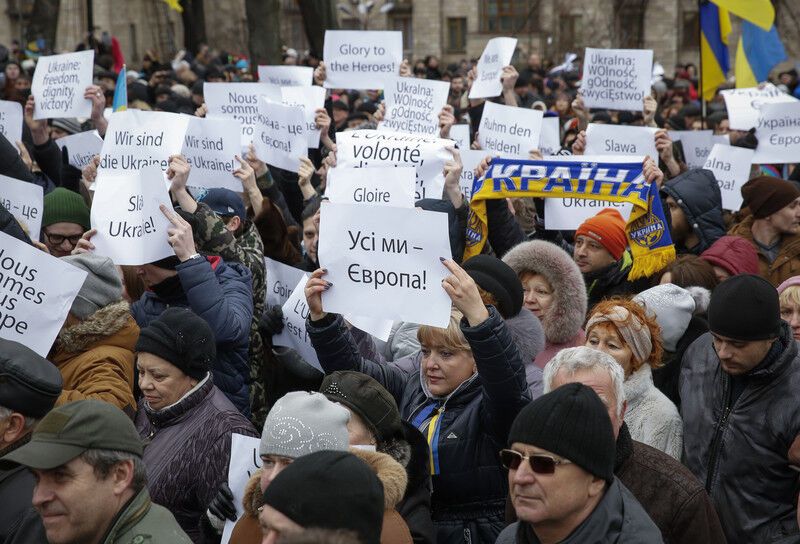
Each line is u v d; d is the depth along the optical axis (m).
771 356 4.09
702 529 3.48
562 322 4.93
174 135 6.26
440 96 8.53
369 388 3.70
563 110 15.03
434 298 3.89
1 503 3.54
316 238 6.16
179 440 3.99
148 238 4.84
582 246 6.12
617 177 6.30
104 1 45.00
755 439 4.10
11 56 26.70
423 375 4.20
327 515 2.36
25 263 4.30
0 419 3.62
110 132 6.30
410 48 46.84
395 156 6.45
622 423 3.57
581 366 3.53
